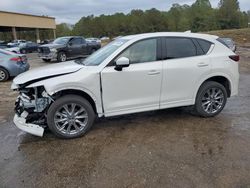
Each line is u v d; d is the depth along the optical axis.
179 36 5.17
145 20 93.50
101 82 4.61
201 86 5.37
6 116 6.01
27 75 4.68
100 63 4.71
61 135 4.56
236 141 4.38
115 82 4.68
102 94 4.66
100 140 4.54
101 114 4.75
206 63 5.26
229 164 3.66
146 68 4.83
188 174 3.45
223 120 5.36
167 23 93.25
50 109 4.46
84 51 18.30
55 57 16.73
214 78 5.55
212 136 4.59
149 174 3.48
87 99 4.76
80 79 4.47
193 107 5.55
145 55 4.91
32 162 3.87
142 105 4.95
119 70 4.66
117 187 3.23
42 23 53.75
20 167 3.74
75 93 4.67
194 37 5.30
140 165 3.70
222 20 88.88
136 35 5.07
